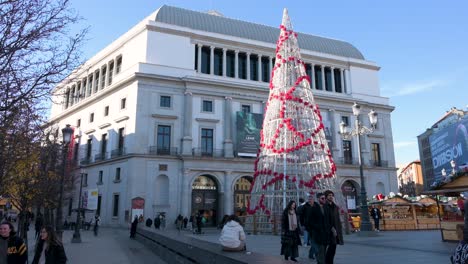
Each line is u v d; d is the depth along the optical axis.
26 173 15.52
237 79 47.88
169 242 13.11
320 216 8.16
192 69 45.88
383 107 56.59
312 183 22.55
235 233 8.23
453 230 15.38
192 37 46.88
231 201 42.97
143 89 42.84
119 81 45.09
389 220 28.61
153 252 17.25
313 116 24.38
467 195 5.40
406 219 29.06
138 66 43.06
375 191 52.59
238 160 43.84
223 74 47.38
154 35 44.88
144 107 42.44
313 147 23.42
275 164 23.62
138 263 13.70
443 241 15.94
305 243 16.19
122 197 41.09
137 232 26.05
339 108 53.16
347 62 56.62
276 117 24.41
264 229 23.77
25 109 9.55
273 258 6.87
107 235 31.34
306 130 23.66
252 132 45.50
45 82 8.97
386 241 17.05
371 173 52.69
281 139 23.73
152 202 40.16
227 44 48.69
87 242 23.83
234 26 52.50
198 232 31.73
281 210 23.53
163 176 41.53
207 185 43.50
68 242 23.77
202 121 44.59
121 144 44.22
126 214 39.53
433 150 57.09
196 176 42.25
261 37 53.34
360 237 19.97
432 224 29.64
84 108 53.41
